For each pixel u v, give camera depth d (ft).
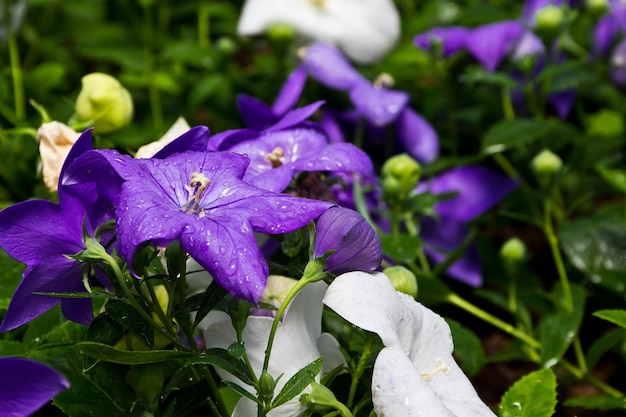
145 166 1.34
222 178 1.36
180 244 1.30
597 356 1.93
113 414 1.45
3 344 1.58
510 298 2.02
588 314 2.19
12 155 1.97
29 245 1.33
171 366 1.50
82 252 1.32
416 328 1.41
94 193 1.36
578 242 2.13
